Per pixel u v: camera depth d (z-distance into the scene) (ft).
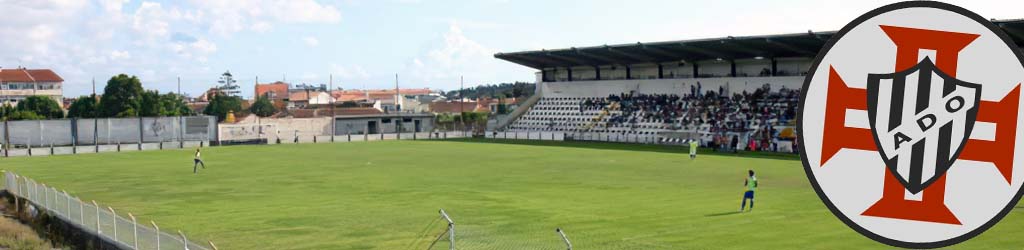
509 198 116.37
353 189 130.62
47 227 98.22
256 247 79.66
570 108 339.98
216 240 83.92
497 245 78.43
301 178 151.23
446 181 143.02
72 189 136.56
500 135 326.65
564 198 115.85
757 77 284.61
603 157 204.23
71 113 417.49
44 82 567.18
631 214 98.27
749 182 99.04
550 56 312.09
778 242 77.56
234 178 152.87
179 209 108.68
